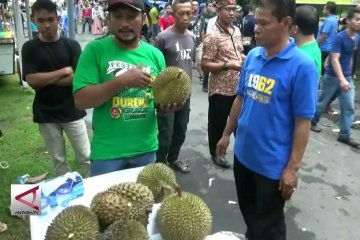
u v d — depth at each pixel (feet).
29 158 14.48
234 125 9.24
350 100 16.83
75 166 13.53
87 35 60.08
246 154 8.04
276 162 7.53
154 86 6.65
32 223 4.97
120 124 6.98
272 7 6.83
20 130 17.57
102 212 4.33
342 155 16.15
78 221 4.04
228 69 12.66
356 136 18.52
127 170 6.24
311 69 6.95
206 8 30.27
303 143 7.24
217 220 11.13
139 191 4.61
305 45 10.94
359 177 14.16
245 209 8.91
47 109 10.29
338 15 27.09
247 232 8.92
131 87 6.18
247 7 33.22
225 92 13.19
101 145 7.07
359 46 16.94
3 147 15.52
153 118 7.33
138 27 6.64
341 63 16.60
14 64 25.30
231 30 13.00
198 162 15.14
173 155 14.10
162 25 38.75
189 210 4.37
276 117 7.38
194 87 27.43
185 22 12.34
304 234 10.55
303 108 7.05
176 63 12.59
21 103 21.94
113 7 6.31
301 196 12.62
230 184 13.38
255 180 8.05
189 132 18.56
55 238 3.92
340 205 12.12
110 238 3.88
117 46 6.87
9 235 9.74
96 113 7.09
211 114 13.89
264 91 7.46
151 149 7.38
